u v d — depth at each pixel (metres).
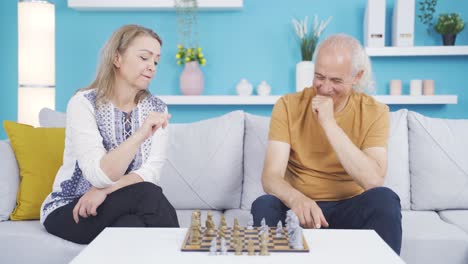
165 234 1.32
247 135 2.29
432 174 2.22
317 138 1.83
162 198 1.61
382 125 1.82
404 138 2.27
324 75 1.73
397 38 3.38
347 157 1.68
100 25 3.60
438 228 1.90
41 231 1.78
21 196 1.97
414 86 3.41
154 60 1.76
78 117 1.71
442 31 3.39
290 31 3.56
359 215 1.57
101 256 1.11
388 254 1.13
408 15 3.36
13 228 1.81
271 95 3.44
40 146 2.04
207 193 2.22
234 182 2.24
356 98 1.86
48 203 1.77
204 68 3.61
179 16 3.54
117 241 1.24
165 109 1.88
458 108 3.54
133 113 1.79
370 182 1.67
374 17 3.36
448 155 2.23
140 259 1.09
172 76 3.61
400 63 3.54
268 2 3.56
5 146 2.05
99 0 3.43
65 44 3.61
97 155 1.65
